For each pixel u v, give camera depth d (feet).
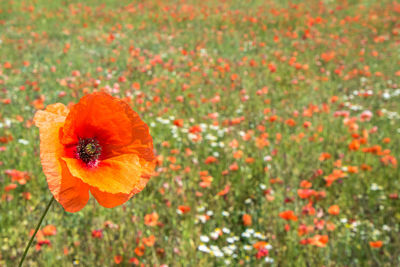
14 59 28.86
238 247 11.98
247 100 23.93
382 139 19.40
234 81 26.84
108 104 4.51
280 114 22.33
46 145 4.16
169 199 13.38
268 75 29.53
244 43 38.40
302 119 21.67
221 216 13.03
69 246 10.91
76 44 34.94
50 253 10.16
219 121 20.74
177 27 45.16
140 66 27.78
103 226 11.59
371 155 17.38
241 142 18.10
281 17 51.21
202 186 13.29
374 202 14.47
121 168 4.52
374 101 24.86
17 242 10.52
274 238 11.76
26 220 11.44
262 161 16.42
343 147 18.38
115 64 29.04
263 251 10.59
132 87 23.18
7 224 11.39
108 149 4.64
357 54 35.81
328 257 11.28
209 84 26.16
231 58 33.40
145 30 42.68
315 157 17.25
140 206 12.77
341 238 12.44
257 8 57.82
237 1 62.95
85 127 4.53
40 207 11.93
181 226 12.41
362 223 13.28
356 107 22.44
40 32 38.24
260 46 37.76
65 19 45.37
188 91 24.62
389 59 34.40
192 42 38.01
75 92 21.47
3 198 11.96
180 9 54.03
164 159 15.76
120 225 11.58
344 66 31.48
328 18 51.70
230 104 23.32
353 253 11.45
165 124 19.29
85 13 46.39
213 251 10.99
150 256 10.58
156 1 58.65
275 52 33.53
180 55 33.24
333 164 16.58
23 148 15.31
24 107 19.25
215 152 16.79
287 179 15.25
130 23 45.85
